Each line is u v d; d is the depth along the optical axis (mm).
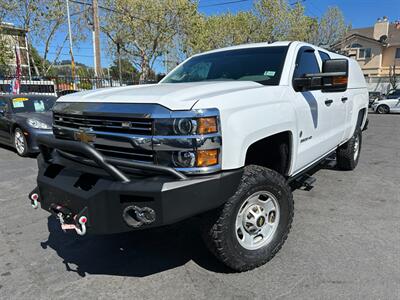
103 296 2596
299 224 3785
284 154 3264
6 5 19312
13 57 20250
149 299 2551
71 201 2574
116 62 27047
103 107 2586
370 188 5059
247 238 2859
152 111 2314
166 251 3281
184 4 23969
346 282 2691
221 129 2381
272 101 2928
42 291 2672
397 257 3059
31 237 3617
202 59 4309
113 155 2549
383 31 40531
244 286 2678
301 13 30062
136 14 23984
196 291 2631
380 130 12641
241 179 2584
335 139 4680
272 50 3768
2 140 8508
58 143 2623
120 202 2340
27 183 5574
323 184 5262
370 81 35469
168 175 2297
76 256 3217
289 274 2822
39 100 8680
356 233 3551
